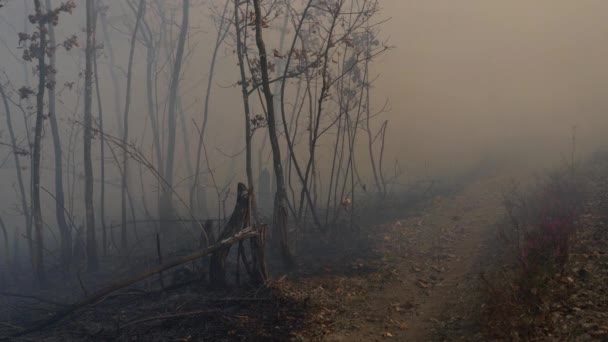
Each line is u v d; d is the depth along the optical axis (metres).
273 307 7.62
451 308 7.29
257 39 10.02
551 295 6.23
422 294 8.32
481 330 6.03
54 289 12.41
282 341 6.52
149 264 12.13
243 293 8.27
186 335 6.88
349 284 9.02
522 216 11.16
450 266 9.59
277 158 10.26
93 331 7.49
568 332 5.39
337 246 11.76
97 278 12.67
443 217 13.34
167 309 8.01
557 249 7.10
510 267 7.83
